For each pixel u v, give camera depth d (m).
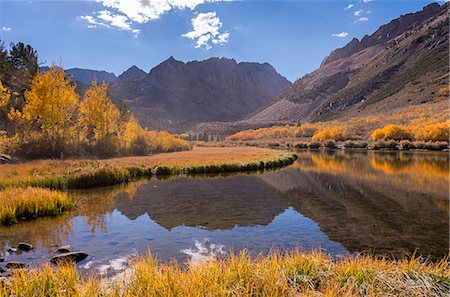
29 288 5.77
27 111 38.81
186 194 22.86
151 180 29.88
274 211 17.95
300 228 14.63
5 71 50.66
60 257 9.77
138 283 5.90
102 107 47.78
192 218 16.14
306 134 132.38
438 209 18.56
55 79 39.06
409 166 41.16
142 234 13.27
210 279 5.86
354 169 38.72
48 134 39.53
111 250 11.18
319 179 30.78
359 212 17.88
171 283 5.64
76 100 42.03
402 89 174.75
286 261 7.12
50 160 33.81
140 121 190.75
